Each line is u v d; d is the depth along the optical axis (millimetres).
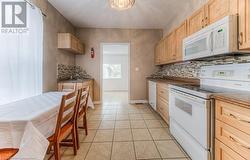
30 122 1249
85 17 4234
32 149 1204
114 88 9938
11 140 1241
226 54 1862
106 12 3879
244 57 1823
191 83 3000
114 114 4039
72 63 4953
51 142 1600
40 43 2977
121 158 2029
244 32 1479
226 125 1426
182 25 2992
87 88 2701
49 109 1588
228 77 2008
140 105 5066
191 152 1970
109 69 9992
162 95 3471
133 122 3406
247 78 1740
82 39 5223
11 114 1401
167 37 3902
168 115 3068
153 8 3629
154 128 3045
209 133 1631
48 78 3354
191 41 2361
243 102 1199
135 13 3938
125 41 5305
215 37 1771
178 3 3361
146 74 5391
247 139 1184
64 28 4234
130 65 5367
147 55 5371
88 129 3020
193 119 1897
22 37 2629
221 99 1475
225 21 1598
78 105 2197
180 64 3875
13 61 2480
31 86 2791
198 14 2395
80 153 2150
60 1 3301
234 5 1607
